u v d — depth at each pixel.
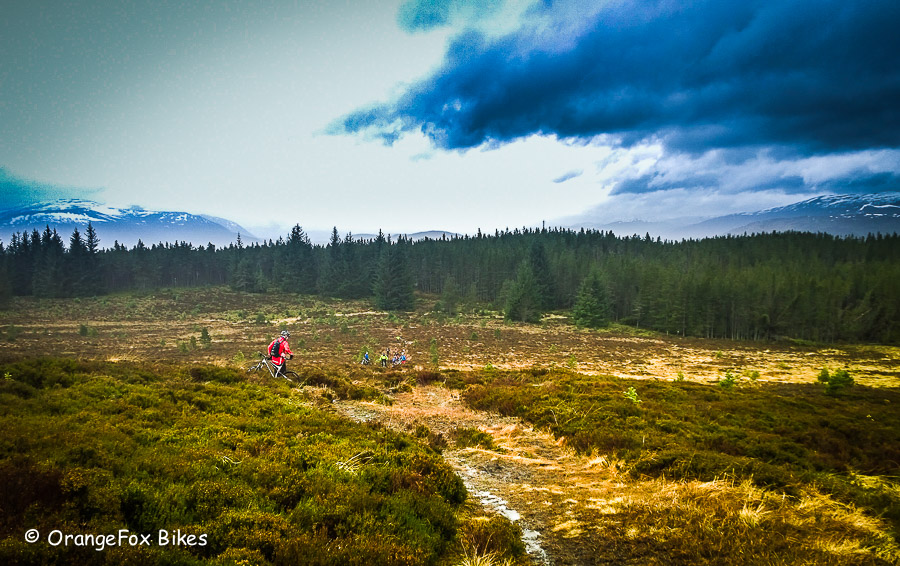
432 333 64.31
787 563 4.54
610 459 8.80
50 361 13.80
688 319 85.06
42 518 3.98
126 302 91.31
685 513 5.91
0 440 5.85
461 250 135.62
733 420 13.37
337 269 112.38
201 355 38.50
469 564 4.64
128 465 5.67
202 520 4.57
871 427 13.62
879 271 97.50
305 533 4.50
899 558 4.81
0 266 96.88
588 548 5.17
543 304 109.38
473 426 11.91
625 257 125.44
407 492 6.02
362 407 13.83
